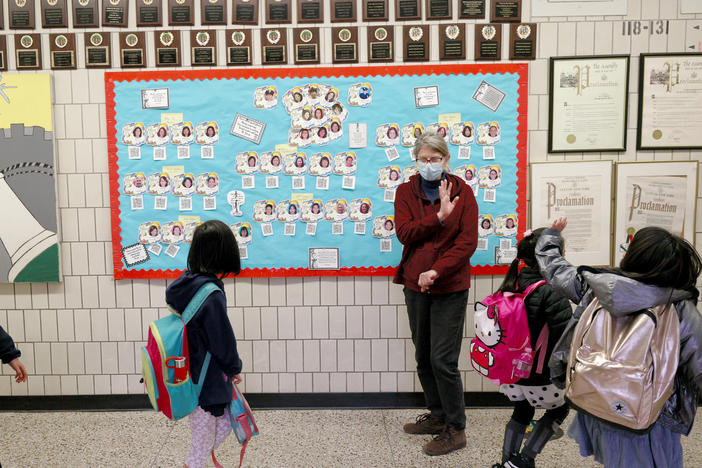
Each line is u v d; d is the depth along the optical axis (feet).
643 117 9.79
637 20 9.63
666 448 5.19
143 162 9.93
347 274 10.06
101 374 10.33
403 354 10.22
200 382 5.92
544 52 9.70
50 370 10.35
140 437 9.13
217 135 9.89
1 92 9.79
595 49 9.68
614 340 5.05
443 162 8.24
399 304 10.13
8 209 9.96
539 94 9.78
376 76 9.73
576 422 5.78
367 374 10.27
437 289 8.11
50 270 10.04
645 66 9.67
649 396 4.78
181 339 5.82
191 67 9.80
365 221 9.97
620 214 9.93
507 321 6.52
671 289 4.88
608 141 9.80
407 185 8.68
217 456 8.39
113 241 10.03
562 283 5.91
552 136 9.80
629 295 4.86
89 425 9.64
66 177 10.02
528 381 6.70
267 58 9.72
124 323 10.24
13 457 8.41
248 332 10.23
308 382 10.31
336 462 8.20
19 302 10.25
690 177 9.84
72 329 10.28
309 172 9.93
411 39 9.65
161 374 5.82
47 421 9.84
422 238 8.28
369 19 9.64
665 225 9.93
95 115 9.90
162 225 10.03
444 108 9.77
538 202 9.90
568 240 9.97
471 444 8.72
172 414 5.82
